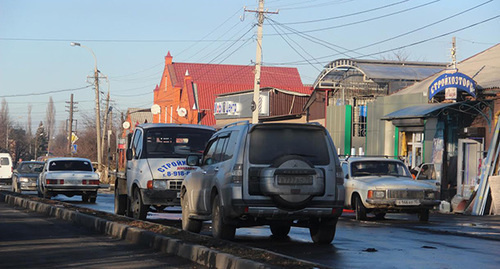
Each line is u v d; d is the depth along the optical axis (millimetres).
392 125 40344
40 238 16141
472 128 31938
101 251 13703
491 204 27156
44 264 11859
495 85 31609
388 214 27609
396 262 11562
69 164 34188
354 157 24766
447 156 33969
